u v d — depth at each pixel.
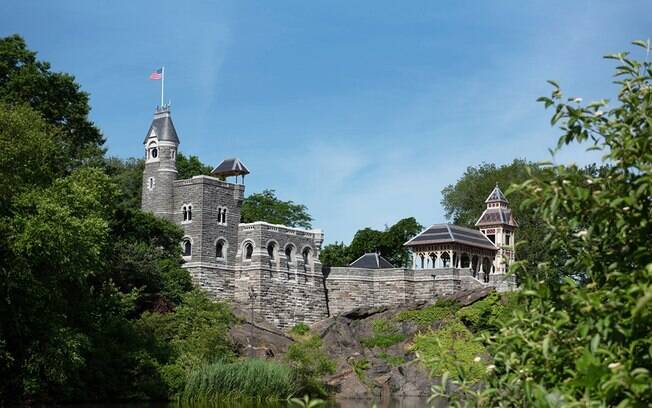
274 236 106.94
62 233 51.00
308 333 101.62
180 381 67.06
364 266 124.06
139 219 96.88
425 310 97.38
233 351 80.25
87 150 88.12
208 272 102.94
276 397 67.56
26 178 58.50
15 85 82.81
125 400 65.25
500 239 122.31
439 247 115.69
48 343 52.81
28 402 56.03
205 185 104.19
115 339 68.31
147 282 87.62
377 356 92.06
